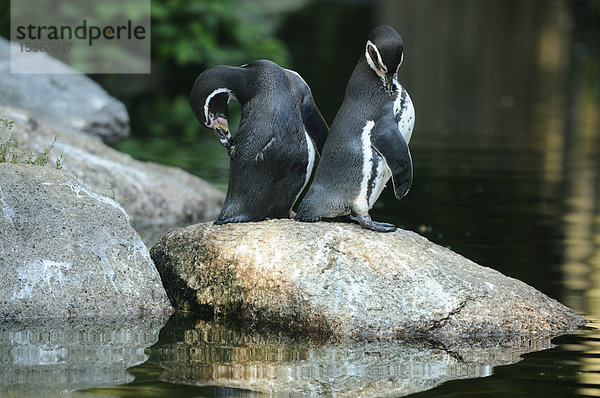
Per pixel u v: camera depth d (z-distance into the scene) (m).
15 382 8.20
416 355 9.38
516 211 17.22
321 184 11.05
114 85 32.53
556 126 28.38
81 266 10.73
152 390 8.08
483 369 8.91
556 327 10.33
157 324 10.38
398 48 10.41
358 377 8.61
